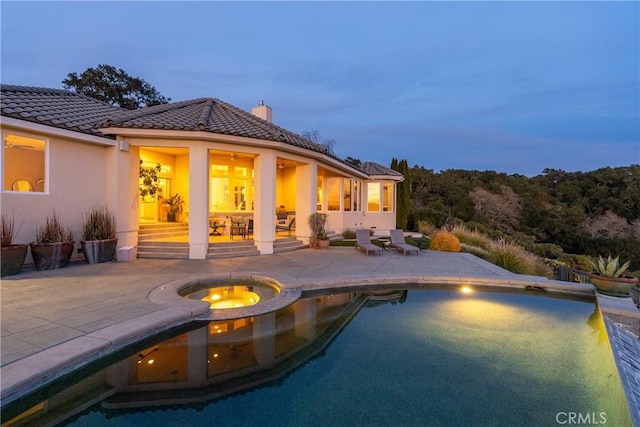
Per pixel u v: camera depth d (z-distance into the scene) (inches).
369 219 797.2
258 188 460.1
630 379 157.4
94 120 408.5
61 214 355.3
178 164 597.6
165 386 142.6
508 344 195.6
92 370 150.7
